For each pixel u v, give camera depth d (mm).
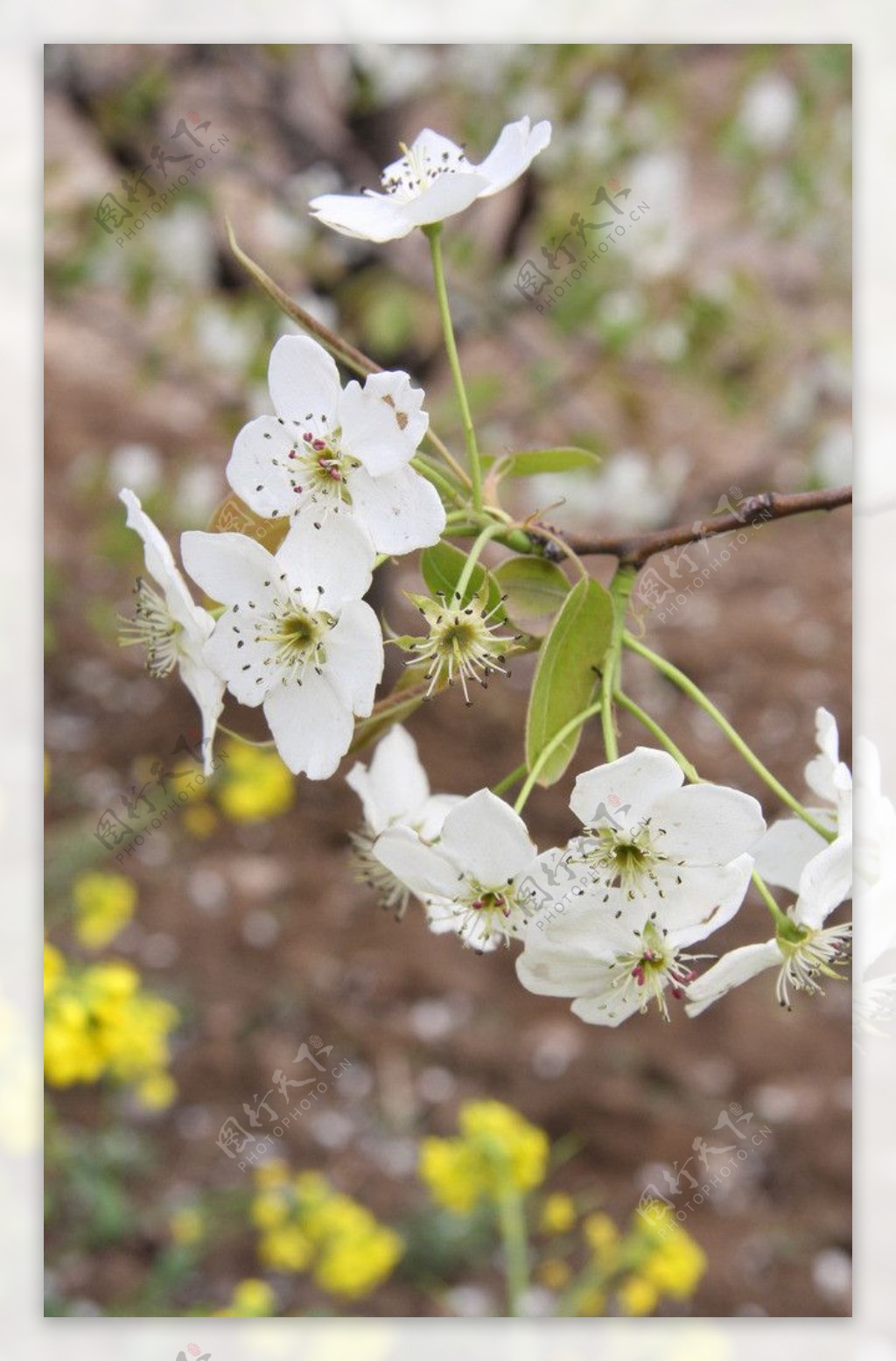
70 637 1254
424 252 938
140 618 530
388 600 905
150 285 1004
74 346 1261
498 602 500
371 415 493
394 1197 903
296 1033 1018
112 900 881
